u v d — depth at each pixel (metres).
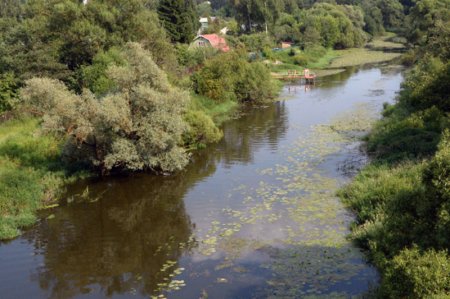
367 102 38.56
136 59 22.88
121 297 12.88
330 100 40.91
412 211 11.72
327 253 14.31
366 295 11.57
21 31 38.41
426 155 19.97
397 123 25.08
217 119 34.97
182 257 14.98
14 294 13.38
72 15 40.25
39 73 34.97
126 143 21.70
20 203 19.20
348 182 20.22
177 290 12.96
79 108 21.16
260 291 12.55
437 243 10.24
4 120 30.91
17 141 25.58
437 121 23.30
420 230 10.87
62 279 14.12
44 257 15.56
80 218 18.58
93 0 42.59
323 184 20.31
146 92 21.52
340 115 34.16
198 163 24.94
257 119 35.19
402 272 9.66
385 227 13.09
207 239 16.05
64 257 15.50
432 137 21.50
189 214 18.33
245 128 32.41
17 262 15.24
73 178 22.31
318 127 30.97
